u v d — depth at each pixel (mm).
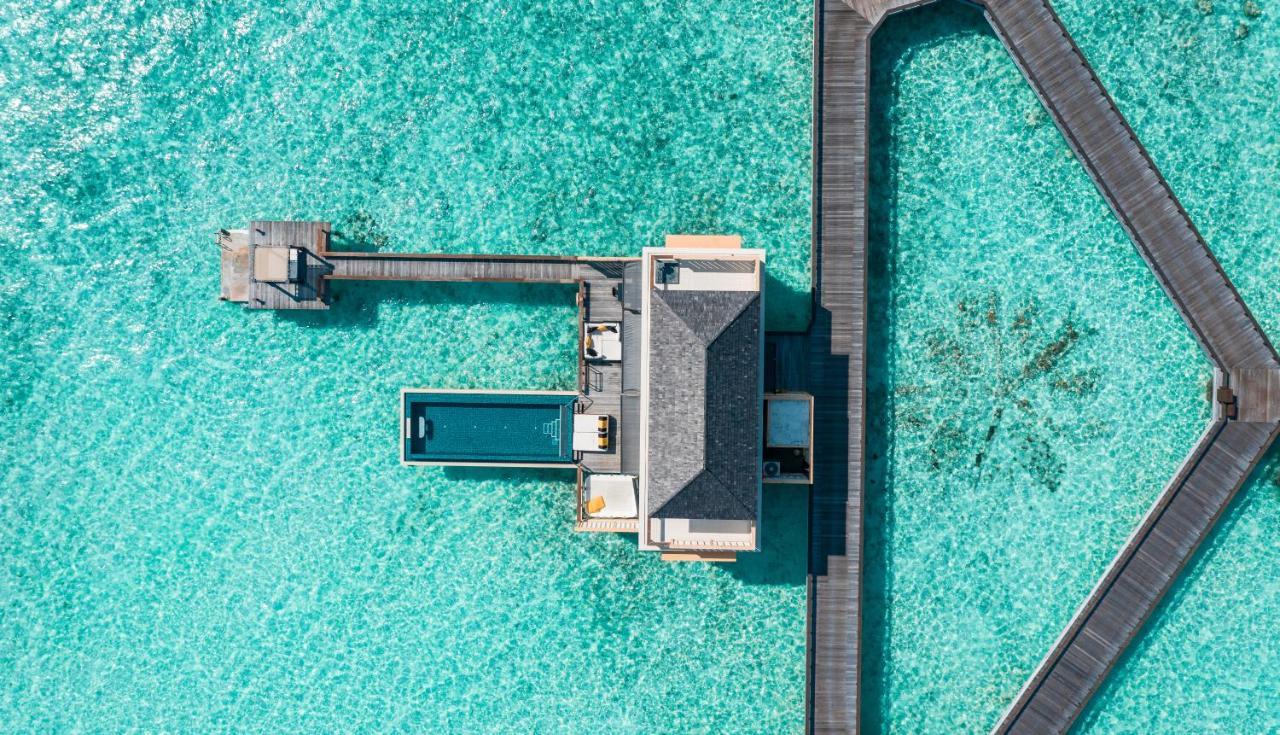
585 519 18891
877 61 19938
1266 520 20094
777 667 20312
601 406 19109
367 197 20250
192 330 20312
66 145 20234
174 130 20203
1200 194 20141
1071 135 19344
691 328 17344
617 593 20344
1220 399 19141
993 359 20250
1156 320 20000
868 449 20297
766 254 20031
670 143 20078
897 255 20156
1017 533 20344
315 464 20344
